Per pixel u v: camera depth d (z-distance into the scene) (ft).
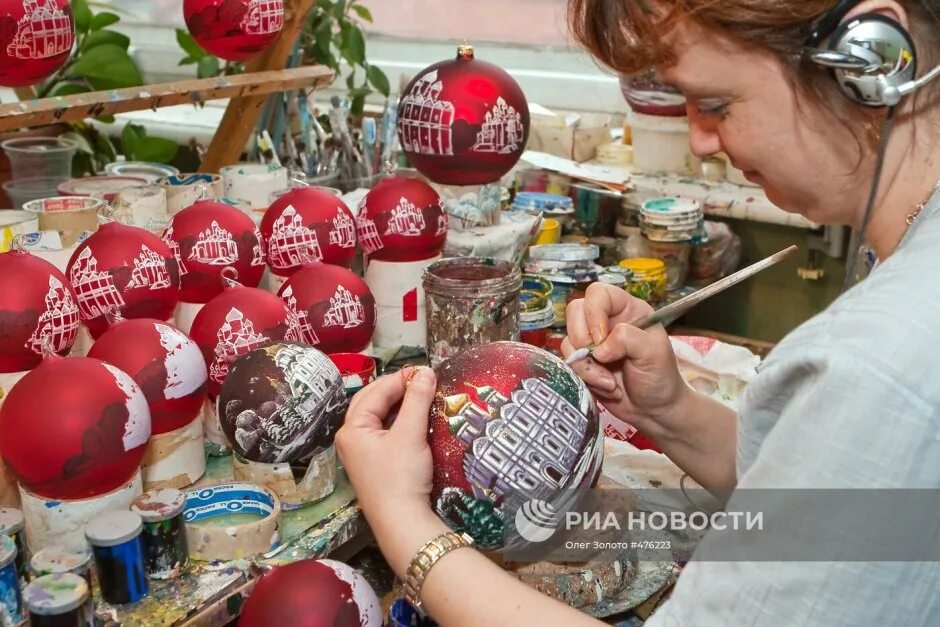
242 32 4.07
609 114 7.42
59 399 2.44
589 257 4.80
